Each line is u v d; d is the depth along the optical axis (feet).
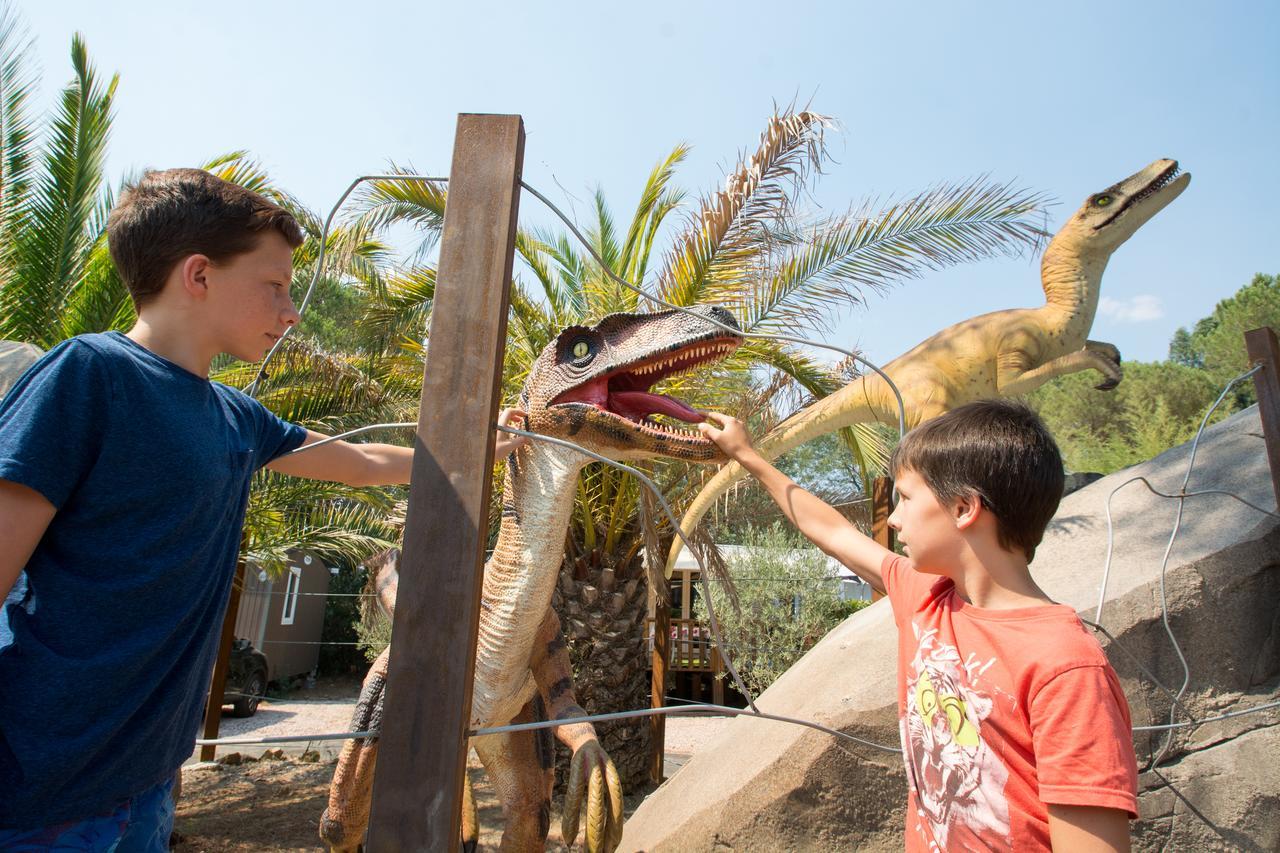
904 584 5.74
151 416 4.55
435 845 4.16
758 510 35.73
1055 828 3.99
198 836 17.76
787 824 9.82
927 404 17.42
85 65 20.61
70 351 4.41
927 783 4.89
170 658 4.63
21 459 4.02
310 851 16.97
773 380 24.00
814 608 36.29
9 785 4.10
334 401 23.76
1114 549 10.77
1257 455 11.44
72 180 20.27
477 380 4.68
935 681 4.88
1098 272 17.98
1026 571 4.92
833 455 60.44
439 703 4.33
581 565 23.06
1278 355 9.64
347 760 9.40
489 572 9.11
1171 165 17.31
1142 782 9.38
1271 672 9.64
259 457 6.02
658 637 22.84
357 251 24.12
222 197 5.13
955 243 20.51
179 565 4.59
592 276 24.13
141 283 5.08
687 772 12.68
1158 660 9.59
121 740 4.42
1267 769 9.18
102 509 4.34
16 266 20.34
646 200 23.29
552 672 9.64
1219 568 9.82
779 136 19.60
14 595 4.34
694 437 7.87
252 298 5.23
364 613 39.88
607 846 8.13
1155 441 60.23
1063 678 4.19
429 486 4.59
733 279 20.58
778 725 10.85
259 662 39.78
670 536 23.30
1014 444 4.82
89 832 4.32
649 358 8.11
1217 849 9.11
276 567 25.77
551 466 8.65
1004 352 17.67
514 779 9.90
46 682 4.18
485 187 4.96
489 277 4.80
